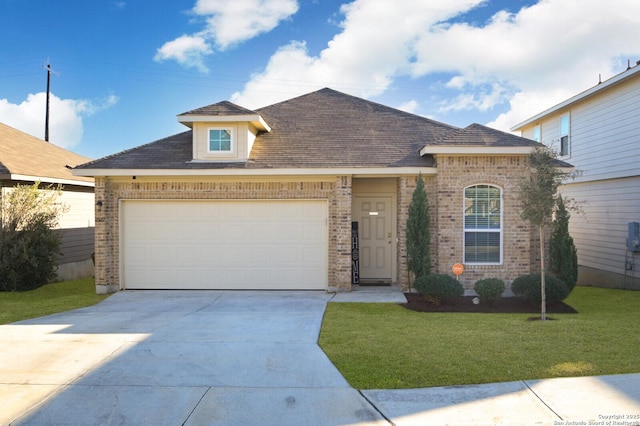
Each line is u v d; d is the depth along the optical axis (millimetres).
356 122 14703
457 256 11969
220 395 5488
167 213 12781
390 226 13961
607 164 15852
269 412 5074
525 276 10859
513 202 11930
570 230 18516
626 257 14844
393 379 5844
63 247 16641
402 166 12117
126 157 12891
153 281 12805
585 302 11672
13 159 14875
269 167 12172
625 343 7117
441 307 10570
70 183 16422
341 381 5836
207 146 12680
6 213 13617
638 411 4926
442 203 11977
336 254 12406
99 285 12508
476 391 5480
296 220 12641
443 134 13875
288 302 11086
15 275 13414
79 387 5719
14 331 8289
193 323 8914
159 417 4977
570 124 18234
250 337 7820
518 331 7969
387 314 9812
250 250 12703
